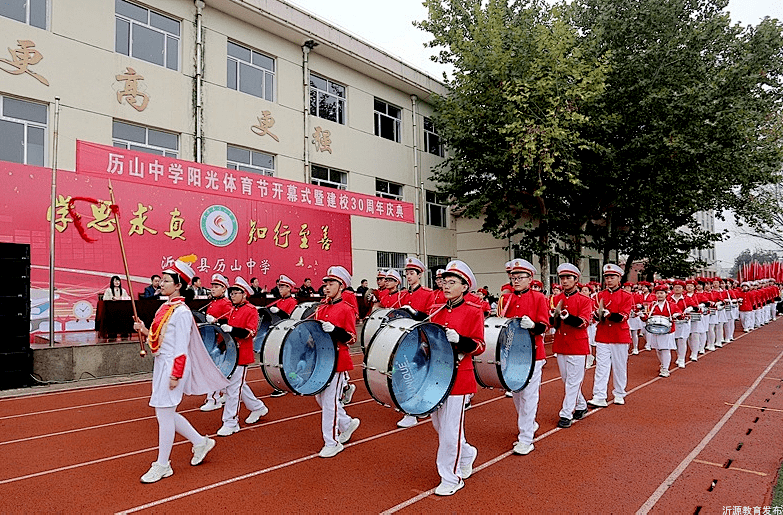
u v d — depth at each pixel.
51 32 11.53
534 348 5.60
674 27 16.50
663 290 12.19
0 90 10.75
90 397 8.52
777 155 17.28
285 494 4.56
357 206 16.72
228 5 14.54
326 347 5.64
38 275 11.06
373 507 4.30
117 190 12.30
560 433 6.36
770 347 14.78
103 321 10.48
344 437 6.06
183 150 13.62
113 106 12.38
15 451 5.79
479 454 5.61
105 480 4.92
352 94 18.53
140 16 13.19
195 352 5.31
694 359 12.47
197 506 4.33
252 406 6.98
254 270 14.95
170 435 4.97
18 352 9.07
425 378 4.73
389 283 10.18
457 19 17.61
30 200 11.01
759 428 6.48
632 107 16.39
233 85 15.05
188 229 13.55
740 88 16.08
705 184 16.86
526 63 15.11
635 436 6.20
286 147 16.06
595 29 16.64
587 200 18.73
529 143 14.09
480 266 22.38
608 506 4.29
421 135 21.39
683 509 4.23
